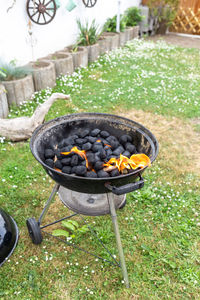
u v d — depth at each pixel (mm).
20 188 2463
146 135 1819
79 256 1952
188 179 2746
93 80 4832
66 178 1407
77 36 5535
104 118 2027
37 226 1912
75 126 2016
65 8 4902
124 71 5348
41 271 1834
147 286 1784
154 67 5742
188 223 2238
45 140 1821
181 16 8789
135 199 2465
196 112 4004
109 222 2234
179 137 3447
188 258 1970
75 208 1941
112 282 1797
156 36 8727
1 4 3562
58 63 4434
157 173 2799
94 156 1702
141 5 8398
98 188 1471
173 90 4660
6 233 1830
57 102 3936
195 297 1733
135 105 4121
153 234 2146
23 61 4266
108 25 6488
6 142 3043
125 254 1982
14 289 1715
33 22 4227
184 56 6629
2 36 3746
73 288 1748
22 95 3648
